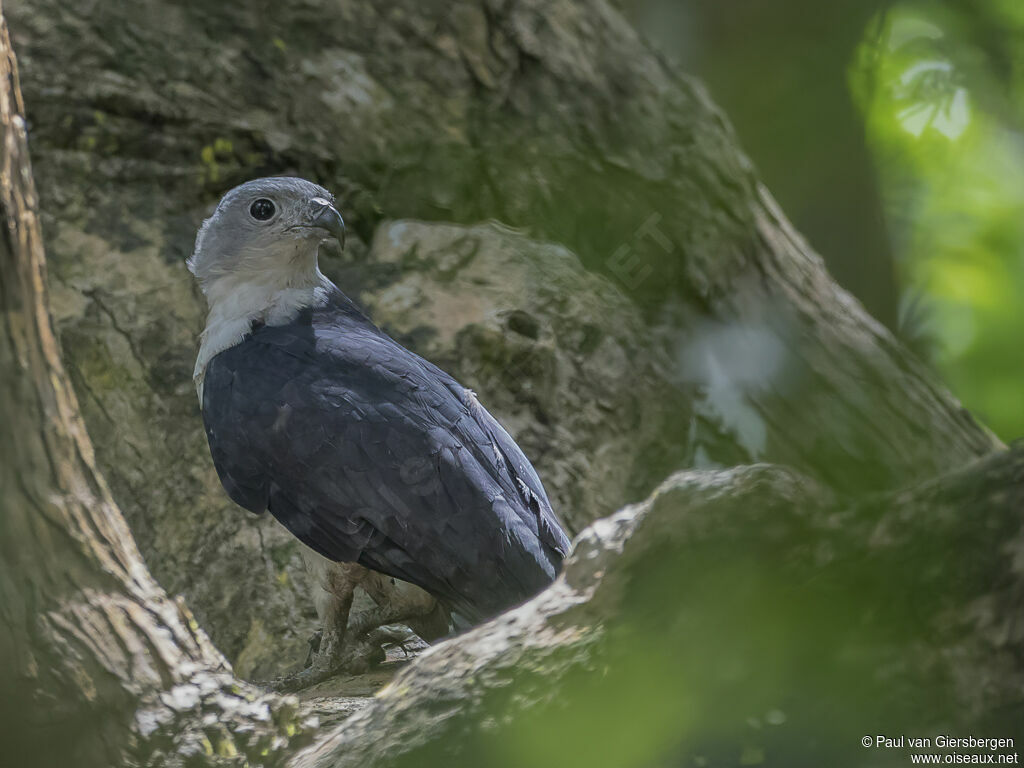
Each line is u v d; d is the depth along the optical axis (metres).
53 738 6.12
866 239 18.67
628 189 13.42
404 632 10.00
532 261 12.38
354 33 12.93
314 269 9.80
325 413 8.45
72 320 11.20
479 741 5.30
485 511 8.22
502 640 5.70
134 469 11.09
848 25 18.80
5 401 6.25
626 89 13.89
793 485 5.24
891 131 20.86
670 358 12.90
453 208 12.80
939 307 20.89
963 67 20.61
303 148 12.27
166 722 6.21
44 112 11.45
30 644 6.11
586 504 11.66
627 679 5.12
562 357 12.02
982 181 21.53
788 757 4.77
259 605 10.85
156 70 11.95
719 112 14.48
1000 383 20.28
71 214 11.48
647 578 5.36
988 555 4.68
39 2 11.73
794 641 4.95
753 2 18.66
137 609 6.44
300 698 8.30
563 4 13.89
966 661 4.66
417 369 8.85
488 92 13.28
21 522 6.21
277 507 8.58
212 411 8.85
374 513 8.27
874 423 13.41
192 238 11.87
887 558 4.88
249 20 12.52
